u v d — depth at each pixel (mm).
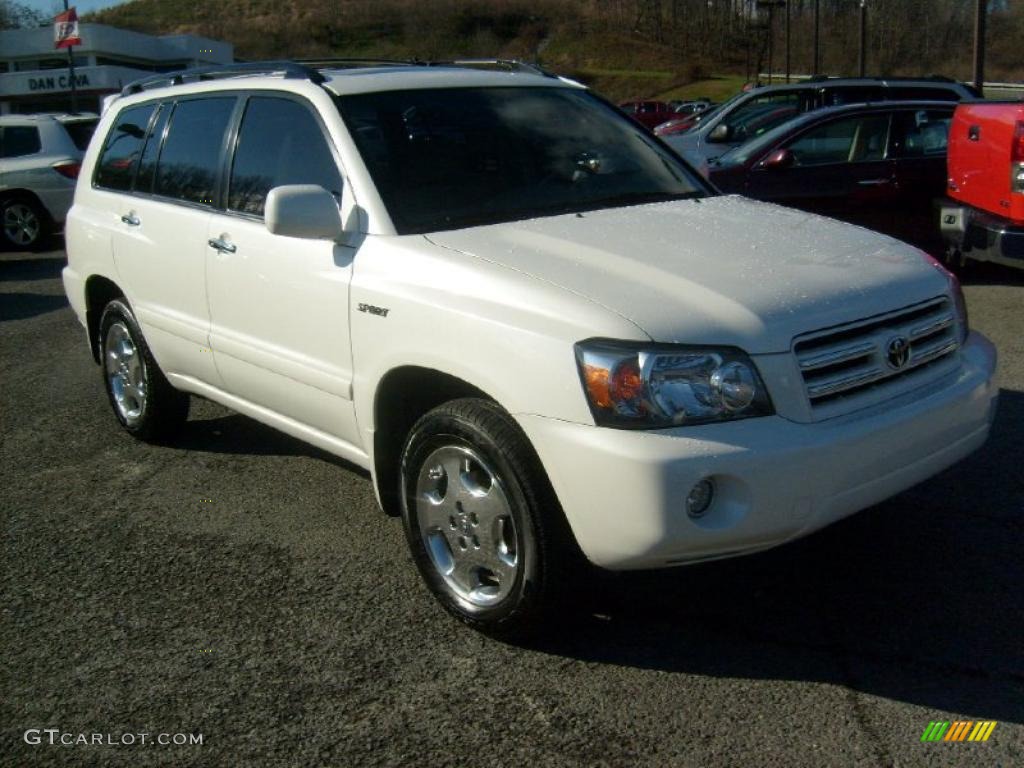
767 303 3326
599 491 3166
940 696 3256
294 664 3617
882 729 3107
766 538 3207
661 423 3131
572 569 3432
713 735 3123
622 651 3592
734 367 3180
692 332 3199
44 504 5145
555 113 4848
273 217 3904
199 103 5227
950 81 12242
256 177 4664
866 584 3963
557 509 3365
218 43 53844
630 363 3146
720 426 3152
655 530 3111
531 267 3568
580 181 4512
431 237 3912
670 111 41219
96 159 6141
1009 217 8266
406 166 4223
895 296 3553
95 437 6145
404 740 3182
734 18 86500
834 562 4137
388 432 4055
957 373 3727
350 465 5473
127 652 3744
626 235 3887
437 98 4586
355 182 4137
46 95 43188
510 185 4348
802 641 3604
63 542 4691
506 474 3398
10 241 14117
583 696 3352
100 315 6211
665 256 3650
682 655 3551
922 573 4027
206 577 4289
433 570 3805
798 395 3238
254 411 4895
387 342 3818
